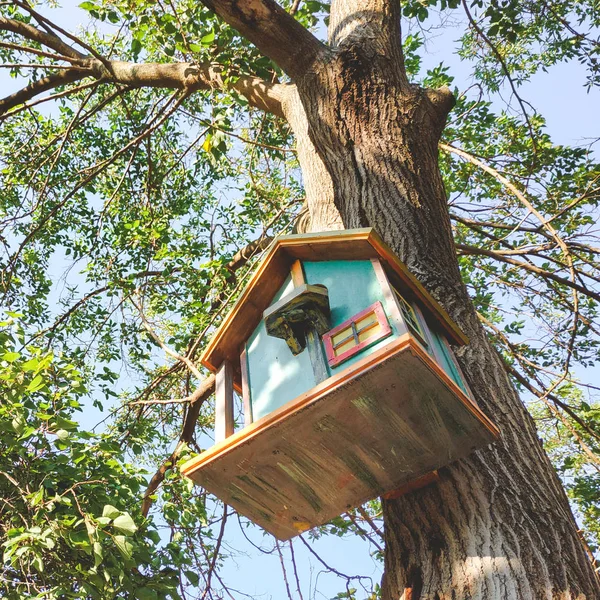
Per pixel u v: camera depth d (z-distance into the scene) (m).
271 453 2.21
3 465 3.07
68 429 3.22
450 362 2.51
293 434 2.12
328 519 2.59
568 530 2.21
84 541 2.71
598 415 5.54
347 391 1.97
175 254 5.75
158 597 3.11
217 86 5.00
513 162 6.54
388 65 3.90
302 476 2.33
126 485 3.47
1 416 3.01
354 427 2.12
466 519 2.22
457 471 2.35
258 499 2.46
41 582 2.91
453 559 2.14
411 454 2.25
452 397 2.01
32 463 3.10
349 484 2.40
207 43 4.57
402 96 3.79
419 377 1.93
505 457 2.40
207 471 2.28
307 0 5.82
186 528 4.53
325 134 3.72
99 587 2.84
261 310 2.67
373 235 2.33
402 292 2.47
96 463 3.41
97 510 3.04
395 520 2.41
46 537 2.73
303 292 2.31
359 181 3.45
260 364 2.54
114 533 2.83
